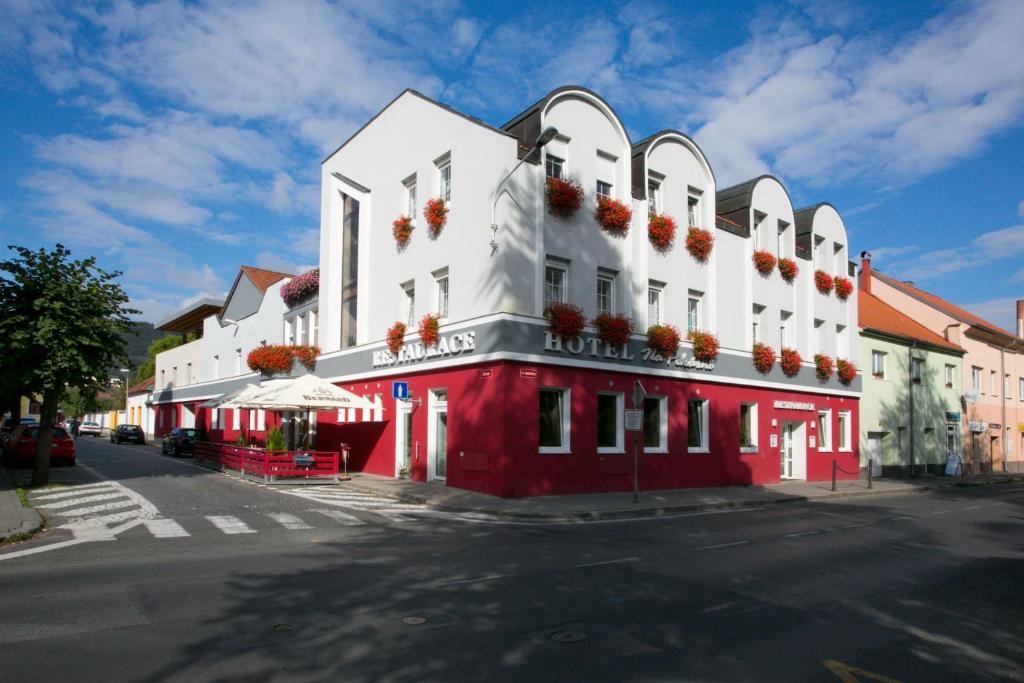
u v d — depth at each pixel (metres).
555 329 18.39
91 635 6.24
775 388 25.81
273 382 25.30
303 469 20.45
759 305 25.94
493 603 7.49
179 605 7.25
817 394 28.08
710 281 23.56
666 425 21.58
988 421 41.94
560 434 18.83
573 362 18.84
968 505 20.77
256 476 20.97
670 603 7.68
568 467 18.61
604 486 19.47
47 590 7.83
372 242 24.14
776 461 25.56
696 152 23.50
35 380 17.88
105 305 18.52
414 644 6.09
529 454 17.77
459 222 19.61
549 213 19.00
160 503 15.45
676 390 21.97
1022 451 46.00
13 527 11.48
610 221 20.00
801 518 16.22
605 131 20.45
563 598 7.76
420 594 7.84
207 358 42.88
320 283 27.23
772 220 26.67
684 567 9.73
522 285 18.19
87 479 20.83
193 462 29.30
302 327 30.23
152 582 8.25
